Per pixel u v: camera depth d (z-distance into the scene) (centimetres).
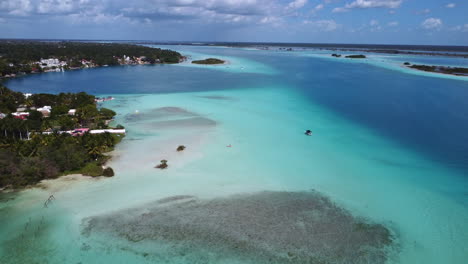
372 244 3522
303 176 5109
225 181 4869
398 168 5491
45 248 3400
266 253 3347
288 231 3688
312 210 4122
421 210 4212
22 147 5269
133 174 5053
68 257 3272
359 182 4950
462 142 6825
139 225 3753
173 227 3722
